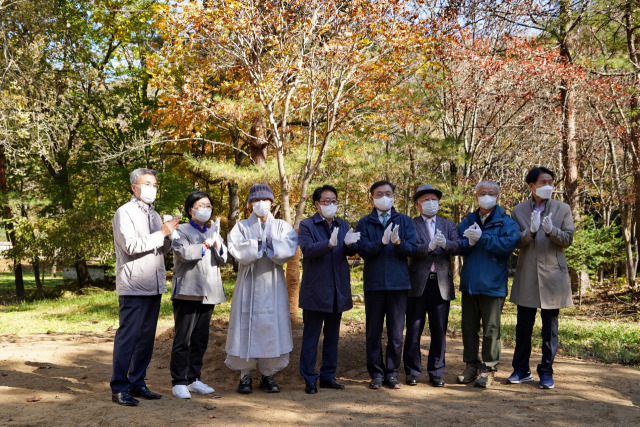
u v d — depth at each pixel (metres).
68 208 19.38
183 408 4.11
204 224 4.93
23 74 15.32
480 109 14.75
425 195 5.22
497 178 15.65
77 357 6.15
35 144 15.49
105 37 19.59
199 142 17.67
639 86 13.20
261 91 8.67
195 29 8.52
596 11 12.84
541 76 12.91
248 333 4.70
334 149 11.22
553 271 4.99
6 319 12.52
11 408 3.98
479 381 5.02
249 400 4.50
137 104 19.89
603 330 9.01
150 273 4.35
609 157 21.72
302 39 8.70
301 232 5.03
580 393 4.83
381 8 8.72
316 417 4.00
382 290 4.98
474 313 5.22
